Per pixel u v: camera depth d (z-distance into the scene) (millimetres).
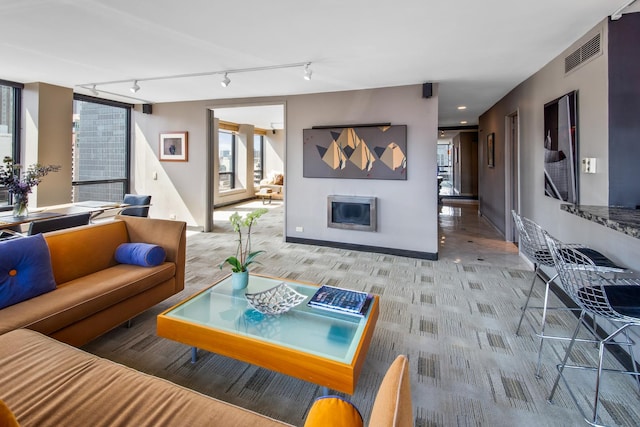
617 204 2521
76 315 2105
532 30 2771
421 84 4484
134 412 1177
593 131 2707
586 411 1755
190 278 3734
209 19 2621
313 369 1630
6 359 1442
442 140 13625
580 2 2318
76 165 5570
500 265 4246
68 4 2400
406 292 3385
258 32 2857
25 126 4730
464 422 1688
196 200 6125
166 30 2840
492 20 2605
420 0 2311
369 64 3680
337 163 4941
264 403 1824
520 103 4555
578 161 2941
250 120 9492
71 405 1201
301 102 5148
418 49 3223
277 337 1881
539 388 1938
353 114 4852
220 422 1141
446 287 3516
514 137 5316
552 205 3533
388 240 4781
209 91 5117
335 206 5039
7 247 2139
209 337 1889
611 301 1629
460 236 5863
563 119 3172
